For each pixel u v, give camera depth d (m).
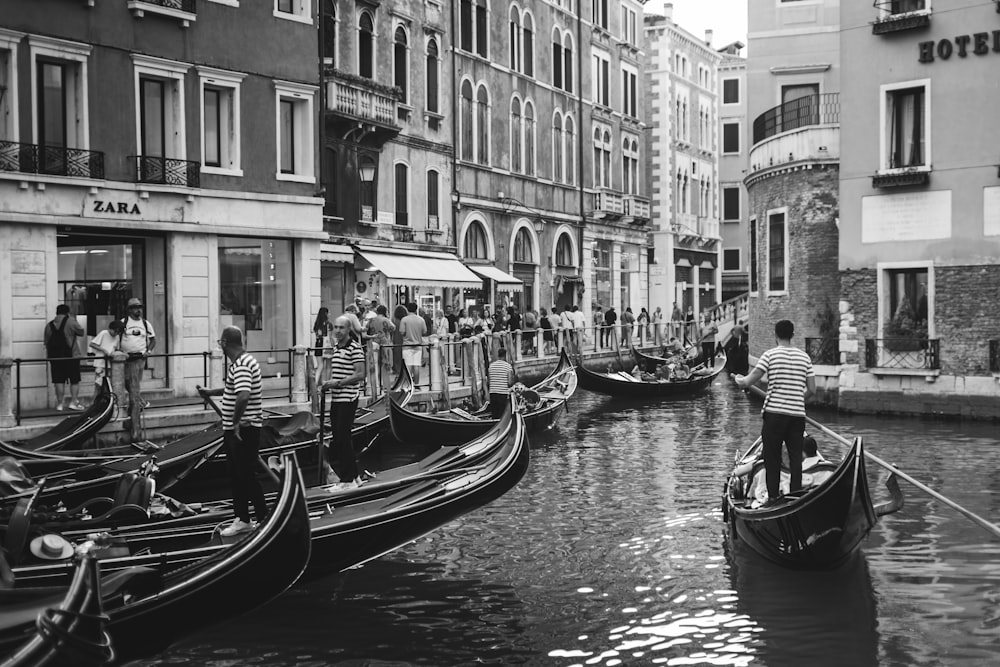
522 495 13.91
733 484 11.38
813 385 10.17
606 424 21.97
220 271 19.66
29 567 7.74
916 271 21.09
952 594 9.40
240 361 9.02
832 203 24.19
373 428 16.00
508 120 33.97
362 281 24.88
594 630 8.71
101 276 17.92
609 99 42.75
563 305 38.22
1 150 16.14
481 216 31.92
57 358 14.43
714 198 55.41
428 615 9.15
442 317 25.23
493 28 33.00
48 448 12.94
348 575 10.30
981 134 20.08
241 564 7.57
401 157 27.47
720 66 56.91
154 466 10.21
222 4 19.53
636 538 11.52
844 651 8.12
